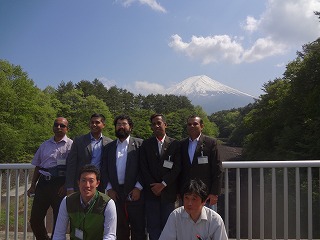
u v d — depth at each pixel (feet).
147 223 14.15
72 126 204.74
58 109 199.52
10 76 133.59
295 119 102.53
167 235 10.19
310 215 14.52
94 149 14.48
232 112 551.59
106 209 10.59
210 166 13.71
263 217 14.43
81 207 10.59
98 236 10.63
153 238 13.93
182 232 10.12
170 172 13.70
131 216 14.06
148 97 404.98
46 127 138.41
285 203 14.43
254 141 131.64
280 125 115.03
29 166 15.37
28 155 126.31
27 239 16.70
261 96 144.05
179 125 304.30
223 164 14.37
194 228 10.04
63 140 15.30
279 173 36.78
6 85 128.47
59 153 15.19
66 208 10.69
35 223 15.23
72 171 14.26
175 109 387.34
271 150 117.70
